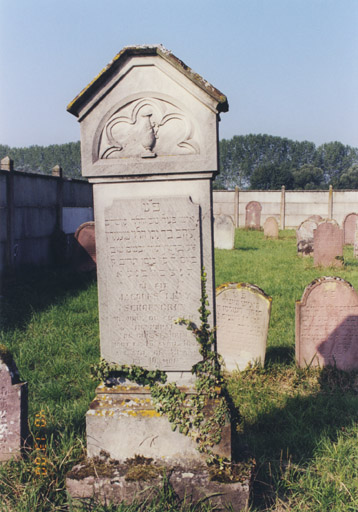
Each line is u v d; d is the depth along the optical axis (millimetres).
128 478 3836
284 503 3855
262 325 6652
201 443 3994
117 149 4020
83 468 3961
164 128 3973
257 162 75750
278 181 56844
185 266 4043
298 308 6727
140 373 4137
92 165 4039
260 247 20938
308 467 4234
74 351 7387
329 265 14859
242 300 6719
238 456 4172
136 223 4055
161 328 4121
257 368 6652
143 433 4055
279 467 4266
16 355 7191
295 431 4844
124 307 4141
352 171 61156
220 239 20531
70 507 3707
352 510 3746
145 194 4047
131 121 3984
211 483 3797
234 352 6832
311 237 17453
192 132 3938
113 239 4094
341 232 14734
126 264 4105
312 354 6789
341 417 5219
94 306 9922
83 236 14039
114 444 4086
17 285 11844
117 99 3977
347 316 6699
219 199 31812
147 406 4090
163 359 4141
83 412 5238
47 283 12250
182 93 3916
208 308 4082
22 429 4426
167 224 4023
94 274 13648
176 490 3838
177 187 4016
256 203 29766
